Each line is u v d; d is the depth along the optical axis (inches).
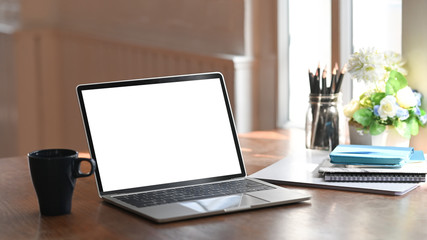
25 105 147.6
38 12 146.1
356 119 62.2
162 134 49.7
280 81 106.6
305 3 101.5
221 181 50.6
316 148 67.2
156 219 40.2
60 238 37.8
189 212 41.6
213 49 112.1
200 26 114.5
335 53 94.2
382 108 61.1
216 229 39.1
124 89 49.4
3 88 152.9
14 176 56.6
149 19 125.0
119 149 47.9
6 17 152.3
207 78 53.2
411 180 49.9
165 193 46.9
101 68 134.1
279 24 105.5
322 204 45.0
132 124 48.9
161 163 48.9
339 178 50.6
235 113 105.7
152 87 50.6
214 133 51.9
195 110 51.7
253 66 106.6
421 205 44.5
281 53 106.1
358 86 91.6
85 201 46.7
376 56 63.4
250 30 105.9
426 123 65.5
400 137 62.6
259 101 108.3
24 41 145.3
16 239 37.8
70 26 141.9
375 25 89.7
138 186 47.7
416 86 66.9
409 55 67.2
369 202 45.4
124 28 130.4
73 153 43.7
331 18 94.3
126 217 42.1
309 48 101.7
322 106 66.5
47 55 143.3
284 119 107.7
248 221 40.8
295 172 54.6
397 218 41.3
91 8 137.2
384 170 50.2
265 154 66.6
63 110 144.5
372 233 38.1
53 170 41.7
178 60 116.8
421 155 55.7
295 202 45.4
